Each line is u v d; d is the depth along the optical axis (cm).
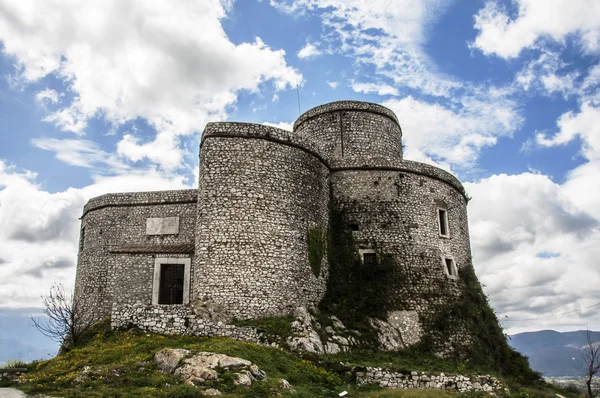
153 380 1598
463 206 3522
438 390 1995
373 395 1830
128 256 2816
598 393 3167
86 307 3031
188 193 3102
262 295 2447
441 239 3155
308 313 2516
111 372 1684
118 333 2222
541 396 2283
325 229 2903
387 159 3148
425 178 3238
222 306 2377
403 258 2962
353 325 2617
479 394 2028
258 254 2498
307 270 2662
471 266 3353
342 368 2084
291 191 2705
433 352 2719
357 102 3488
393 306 2808
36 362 2036
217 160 2598
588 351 3509
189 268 2723
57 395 1503
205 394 1480
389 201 3067
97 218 3222
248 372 1677
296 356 2100
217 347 1889
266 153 2675
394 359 2466
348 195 3066
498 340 3052
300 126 3625
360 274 2878
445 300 2958
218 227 2497
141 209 3142
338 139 3403
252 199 2572
